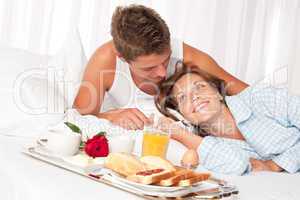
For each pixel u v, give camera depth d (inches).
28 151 58.6
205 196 45.4
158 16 76.5
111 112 79.7
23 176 50.2
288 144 71.9
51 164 55.8
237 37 110.4
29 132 69.8
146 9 76.5
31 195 46.7
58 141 57.1
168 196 45.0
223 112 78.1
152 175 46.2
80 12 99.3
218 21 108.6
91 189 47.4
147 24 72.9
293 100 74.6
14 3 95.0
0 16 94.5
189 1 105.9
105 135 62.6
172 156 65.7
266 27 114.5
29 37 96.3
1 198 50.8
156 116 78.7
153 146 61.5
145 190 46.0
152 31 72.4
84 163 54.1
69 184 48.6
